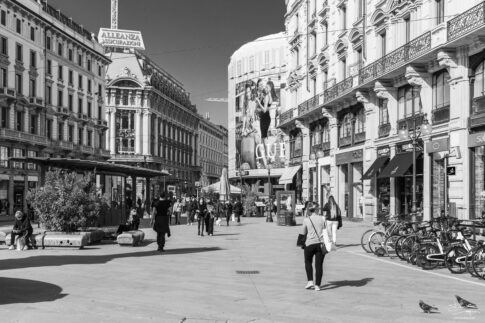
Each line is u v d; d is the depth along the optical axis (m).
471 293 9.77
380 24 30.70
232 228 30.92
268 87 76.50
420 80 25.61
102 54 73.94
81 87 67.50
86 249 17.75
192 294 9.47
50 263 13.76
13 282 10.61
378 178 31.38
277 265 13.62
